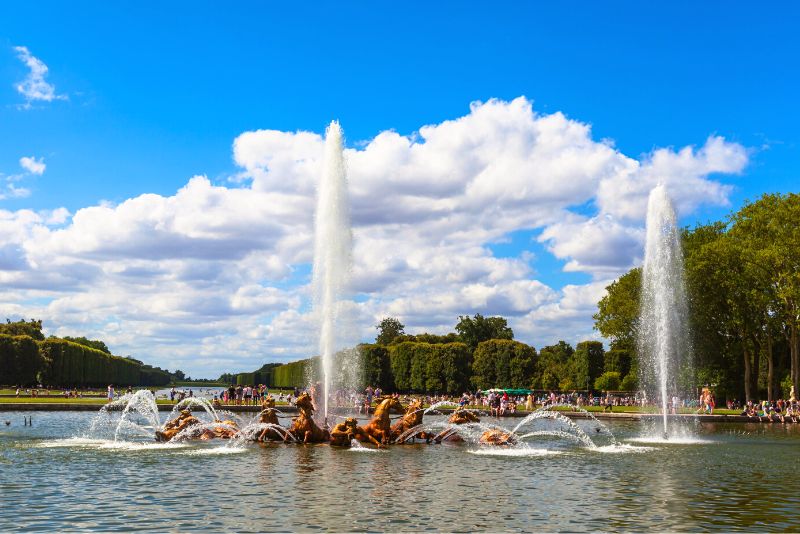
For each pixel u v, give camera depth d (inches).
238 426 1601.9
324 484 915.4
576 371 5024.6
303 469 1056.8
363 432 1469.0
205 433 1513.3
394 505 776.9
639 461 1216.2
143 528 661.3
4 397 3622.0
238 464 1106.7
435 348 5324.8
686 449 1443.2
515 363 5305.1
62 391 4830.2
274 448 1358.3
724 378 3479.3
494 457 1254.3
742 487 928.9
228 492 848.9
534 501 811.4
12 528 661.3
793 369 3112.7
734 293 3191.4
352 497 822.5
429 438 1539.1
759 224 3248.0
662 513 751.1
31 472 1009.5
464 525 684.1
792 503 813.9
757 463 1197.7
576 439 1689.2
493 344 5398.6
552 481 968.3
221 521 690.2
